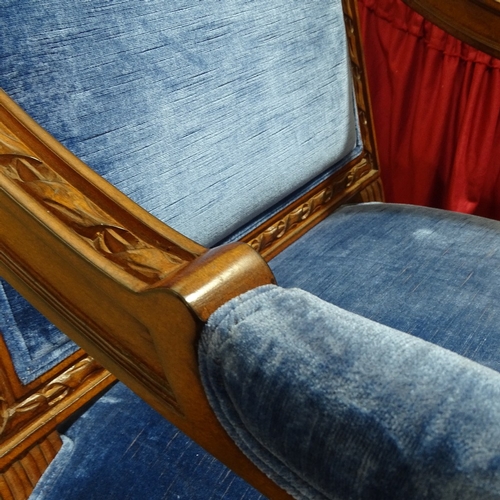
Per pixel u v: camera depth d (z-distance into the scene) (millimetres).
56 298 340
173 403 302
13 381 432
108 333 321
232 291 271
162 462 409
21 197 305
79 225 308
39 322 440
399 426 205
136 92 490
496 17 653
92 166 463
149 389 313
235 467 291
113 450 427
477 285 547
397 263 595
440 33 876
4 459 424
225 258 281
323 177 752
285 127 657
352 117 780
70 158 345
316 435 221
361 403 213
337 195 776
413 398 208
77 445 444
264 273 285
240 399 242
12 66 408
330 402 218
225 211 596
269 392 232
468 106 886
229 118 582
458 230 647
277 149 650
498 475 189
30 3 413
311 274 600
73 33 440
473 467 192
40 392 450
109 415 462
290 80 656
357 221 708
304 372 227
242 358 241
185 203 546
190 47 533
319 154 720
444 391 208
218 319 256
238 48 583
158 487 395
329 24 706
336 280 581
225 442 283
